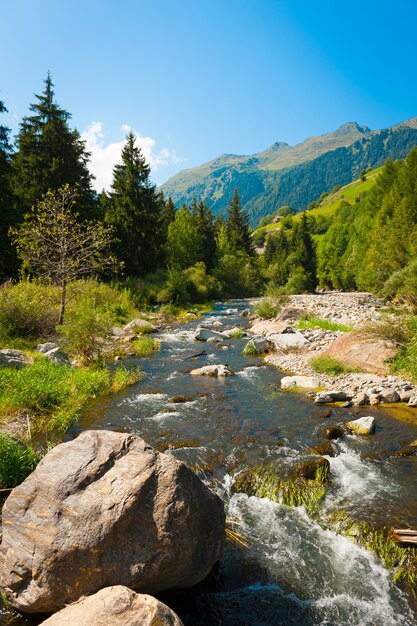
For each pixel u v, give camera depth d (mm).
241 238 77625
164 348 16203
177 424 8250
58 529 3473
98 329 13047
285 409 9078
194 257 53344
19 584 3469
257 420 8438
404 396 9305
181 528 3605
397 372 10820
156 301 31672
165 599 3947
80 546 3359
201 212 64500
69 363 12508
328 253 78062
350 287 65062
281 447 7141
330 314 22438
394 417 8383
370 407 9008
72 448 4121
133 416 8734
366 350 11836
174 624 2869
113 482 3729
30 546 3494
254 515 5309
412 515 5172
